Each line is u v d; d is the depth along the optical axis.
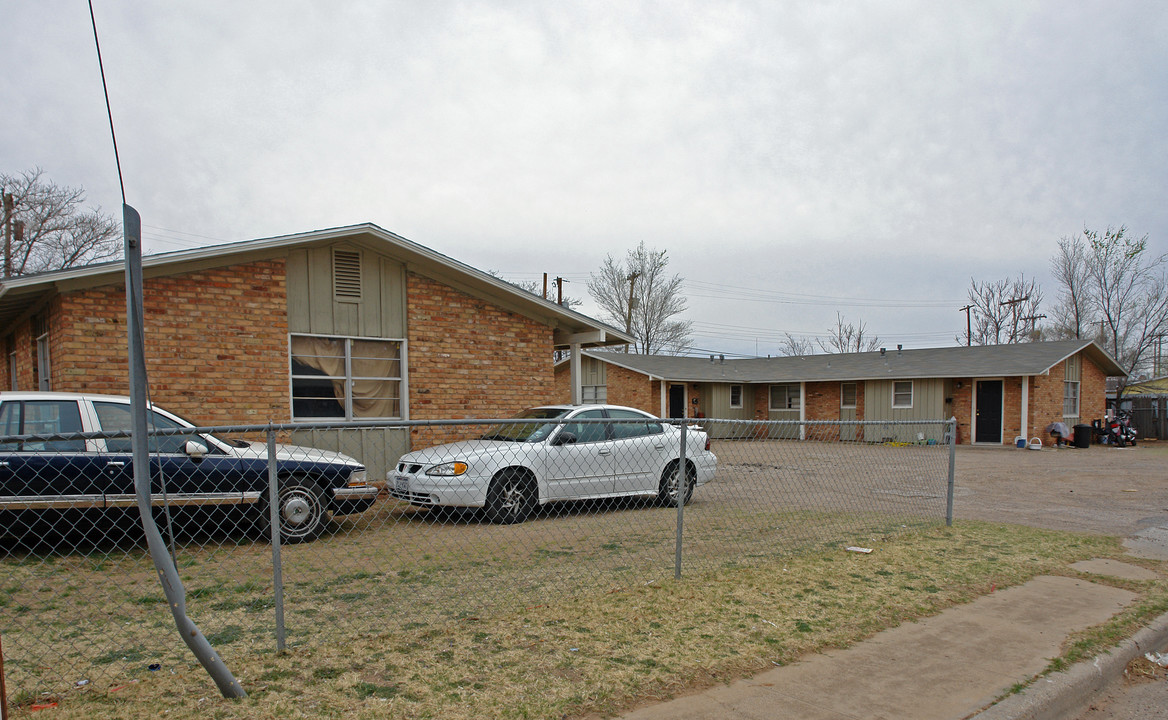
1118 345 34.44
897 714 3.59
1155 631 5.00
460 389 11.82
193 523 6.84
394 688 3.68
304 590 5.41
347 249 10.87
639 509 8.62
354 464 7.35
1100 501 11.45
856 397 29.64
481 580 5.74
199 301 9.62
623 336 13.36
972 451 22.89
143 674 3.84
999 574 6.35
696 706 3.62
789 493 7.93
